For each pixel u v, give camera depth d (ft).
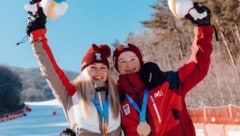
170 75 10.76
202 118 38.34
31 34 10.09
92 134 9.93
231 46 114.62
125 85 10.94
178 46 149.38
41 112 238.89
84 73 10.57
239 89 90.89
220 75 99.55
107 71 10.55
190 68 10.67
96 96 10.29
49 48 10.28
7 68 365.20
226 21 99.96
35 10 9.93
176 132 10.22
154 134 10.32
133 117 10.53
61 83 10.23
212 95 94.12
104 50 11.11
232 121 32.71
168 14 141.59
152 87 10.62
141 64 11.36
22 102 360.89
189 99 97.04
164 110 10.38
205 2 98.48
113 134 10.16
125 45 11.33
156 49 157.69
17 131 113.50
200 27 10.59
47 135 95.09
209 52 10.65
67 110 10.30
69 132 10.05
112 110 10.25
